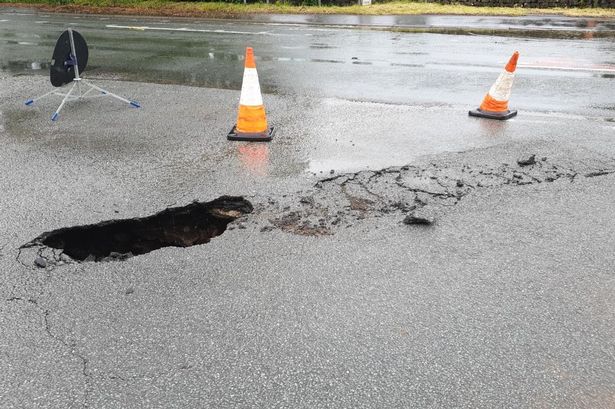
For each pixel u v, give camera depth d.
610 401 2.58
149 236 4.53
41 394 2.62
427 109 7.26
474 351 2.89
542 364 2.80
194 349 2.90
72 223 4.19
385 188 4.82
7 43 12.73
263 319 3.13
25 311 3.21
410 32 13.67
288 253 3.81
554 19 15.34
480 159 5.50
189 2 19.34
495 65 9.78
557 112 7.09
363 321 3.12
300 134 6.26
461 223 4.23
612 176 5.11
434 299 3.32
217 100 7.74
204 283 3.47
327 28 14.66
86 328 3.07
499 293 3.38
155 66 10.19
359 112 7.12
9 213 4.34
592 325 3.10
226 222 4.58
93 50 11.83
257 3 18.73
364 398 2.59
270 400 2.58
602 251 3.87
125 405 2.55
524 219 4.30
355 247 3.88
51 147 5.85
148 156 5.60
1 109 7.28
